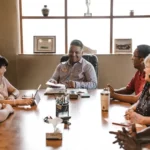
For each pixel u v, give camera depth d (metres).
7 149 1.35
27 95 2.59
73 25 4.35
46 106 2.21
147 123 1.70
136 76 2.66
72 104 2.28
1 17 4.19
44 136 1.53
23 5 4.33
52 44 4.30
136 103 2.09
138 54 2.43
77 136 1.53
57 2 4.32
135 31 4.36
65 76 3.31
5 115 1.85
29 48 4.40
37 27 4.36
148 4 4.32
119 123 1.74
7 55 4.27
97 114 1.97
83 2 4.32
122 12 4.33
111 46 4.36
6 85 2.60
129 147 1.19
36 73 4.31
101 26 4.36
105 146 1.39
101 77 4.30
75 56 3.24
